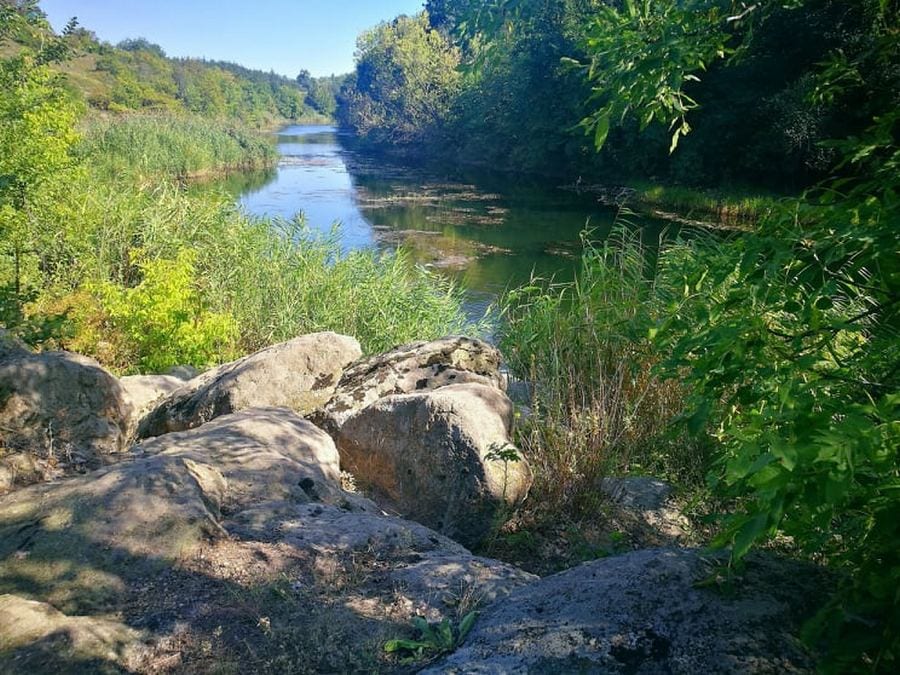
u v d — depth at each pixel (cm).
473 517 394
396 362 523
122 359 833
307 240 1216
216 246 1157
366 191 3325
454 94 5519
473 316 1351
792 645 192
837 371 194
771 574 221
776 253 204
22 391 403
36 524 275
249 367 523
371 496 429
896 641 161
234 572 269
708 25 280
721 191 2741
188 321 834
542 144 4088
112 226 1230
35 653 215
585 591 225
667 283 581
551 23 3400
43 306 899
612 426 464
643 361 512
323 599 258
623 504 434
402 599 258
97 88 6381
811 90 288
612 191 3291
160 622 239
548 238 2162
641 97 284
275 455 371
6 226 932
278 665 224
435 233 2252
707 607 206
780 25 2234
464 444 397
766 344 199
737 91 2608
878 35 269
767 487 144
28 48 953
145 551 270
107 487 294
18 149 941
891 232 181
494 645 213
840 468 135
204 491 314
